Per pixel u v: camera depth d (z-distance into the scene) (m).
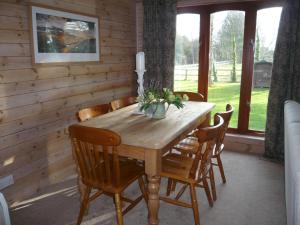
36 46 2.41
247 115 3.61
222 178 2.70
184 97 2.50
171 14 3.52
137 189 2.62
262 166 3.10
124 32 3.77
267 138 3.25
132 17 3.94
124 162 2.17
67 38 2.76
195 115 2.36
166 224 2.06
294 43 2.93
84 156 1.81
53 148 2.73
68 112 2.88
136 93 4.15
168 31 3.57
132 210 2.25
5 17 2.14
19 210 2.26
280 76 3.03
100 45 3.28
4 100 2.18
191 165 2.07
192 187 1.90
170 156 2.27
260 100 3.51
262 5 3.26
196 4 3.54
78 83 2.99
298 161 1.23
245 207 2.28
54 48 2.61
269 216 2.15
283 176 2.85
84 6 2.97
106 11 3.35
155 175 1.73
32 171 2.51
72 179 2.86
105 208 2.29
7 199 2.30
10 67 2.21
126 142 1.70
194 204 1.91
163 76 3.74
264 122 3.54
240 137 3.54
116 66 3.66
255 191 2.55
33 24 2.36
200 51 3.73
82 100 3.08
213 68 3.73
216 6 3.52
